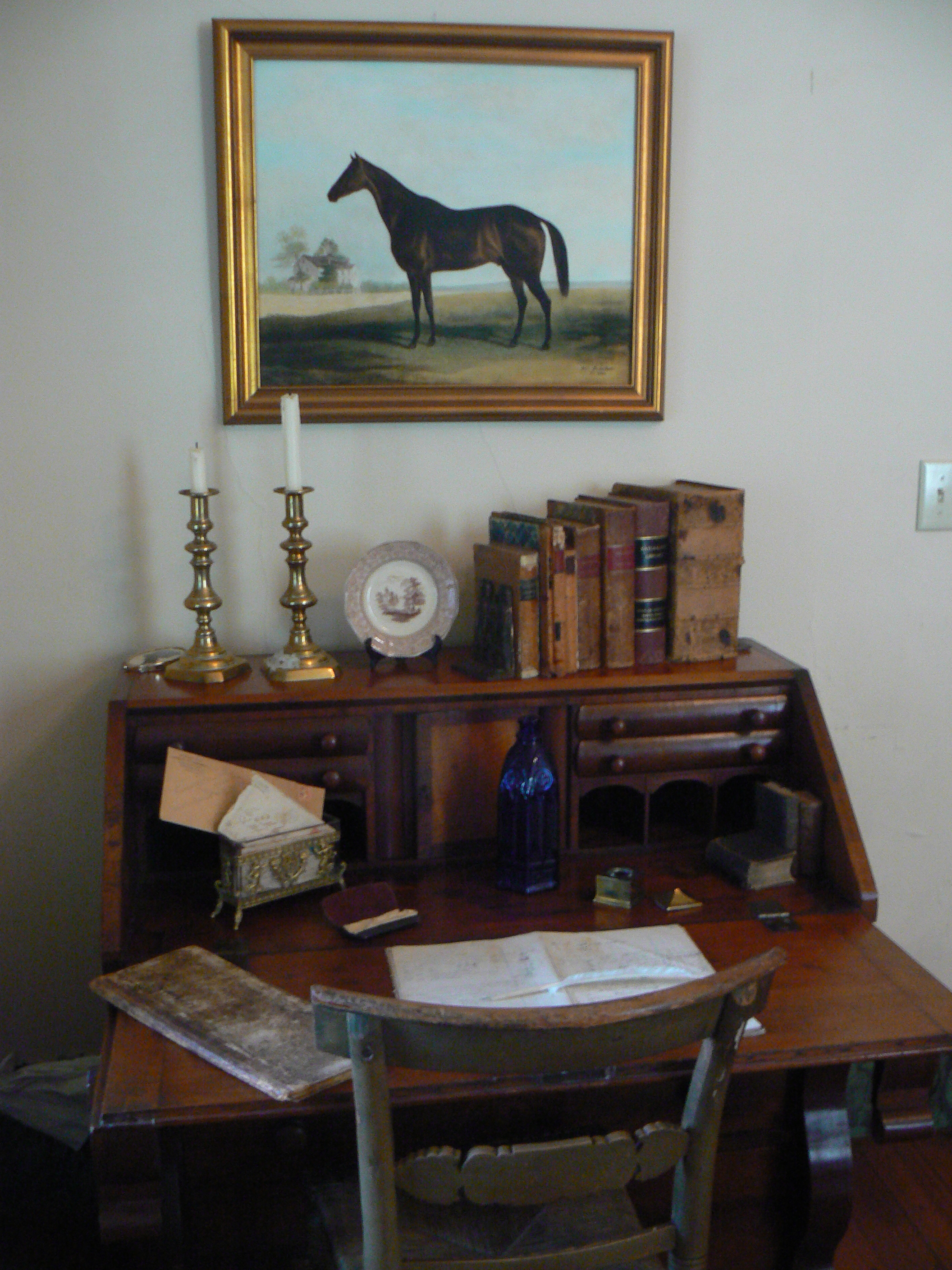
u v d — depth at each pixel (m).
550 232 1.71
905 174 1.81
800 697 1.64
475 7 1.65
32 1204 1.53
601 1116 1.25
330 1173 1.23
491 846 1.64
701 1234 1.08
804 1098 1.28
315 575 1.78
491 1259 1.03
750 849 1.57
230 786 1.49
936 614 1.98
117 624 1.75
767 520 1.89
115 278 1.65
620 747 1.61
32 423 1.67
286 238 1.65
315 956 1.37
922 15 1.76
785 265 1.81
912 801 2.05
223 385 1.68
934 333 1.87
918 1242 1.76
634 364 1.77
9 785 1.77
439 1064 0.93
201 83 1.61
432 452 1.77
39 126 1.58
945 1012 1.25
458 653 1.76
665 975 1.29
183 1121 1.08
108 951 1.33
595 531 1.60
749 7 1.71
